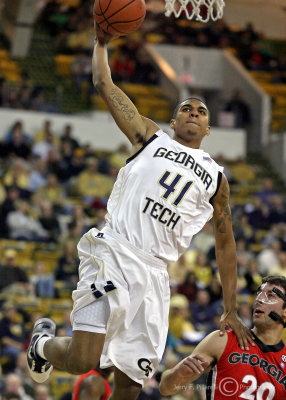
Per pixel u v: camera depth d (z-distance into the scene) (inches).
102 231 253.8
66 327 634.8
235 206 958.4
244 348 260.5
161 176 253.8
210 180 260.4
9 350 621.3
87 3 1288.1
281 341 266.5
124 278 247.1
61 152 977.5
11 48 1214.9
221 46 1334.9
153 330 251.0
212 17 307.4
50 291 740.7
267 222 948.6
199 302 716.7
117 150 1087.0
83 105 1168.2
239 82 1259.8
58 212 872.9
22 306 716.0
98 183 948.0
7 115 1045.2
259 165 1163.3
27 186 901.2
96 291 244.1
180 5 305.4
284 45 1364.4
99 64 267.1
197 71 1295.5
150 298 250.1
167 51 1293.1
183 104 267.0
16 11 1168.8
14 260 762.2
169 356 607.5
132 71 1239.5
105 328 243.8
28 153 967.0
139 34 1299.2
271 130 1256.8
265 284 268.8
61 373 641.0
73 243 768.3
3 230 818.2
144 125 262.8
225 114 1198.9
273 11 1349.7
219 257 273.3
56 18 1288.1
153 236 250.1
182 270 761.6
